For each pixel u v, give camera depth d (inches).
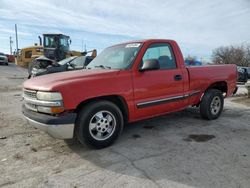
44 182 124.7
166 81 194.4
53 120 146.3
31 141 181.2
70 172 134.9
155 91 187.6
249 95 391.2
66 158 152.6
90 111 157.9
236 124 227.6
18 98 370.9
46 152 161.6
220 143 178.2
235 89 265.0
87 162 146.9
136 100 177.5
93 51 546.3
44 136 191.3
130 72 175.2
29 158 152.6
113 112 168.4
